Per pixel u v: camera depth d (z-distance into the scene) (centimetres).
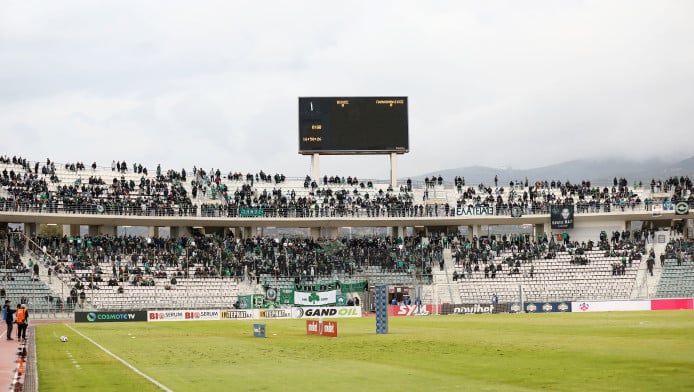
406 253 12731
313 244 12875
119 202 12025
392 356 4222
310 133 13162
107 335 6638
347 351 4597
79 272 10938
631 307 10588
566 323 7400
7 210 10956
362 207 13025
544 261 12444
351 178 13975
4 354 4766
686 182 13538
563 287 12012
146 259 11581
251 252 12388
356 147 13200
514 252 12750
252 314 10175
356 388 2947
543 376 3203
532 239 13450
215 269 11675
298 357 4256
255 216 12575
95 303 10456
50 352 4794
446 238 13162
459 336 5800
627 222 13312
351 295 11569
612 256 12394
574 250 12606
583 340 5156
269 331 7012
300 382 3141
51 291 10394
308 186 13838
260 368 3694
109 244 11738
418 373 3388
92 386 3092
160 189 12769
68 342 5725
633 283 11938
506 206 13162
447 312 10644
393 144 13275
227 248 12362
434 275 12281
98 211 11619
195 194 12925
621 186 13638
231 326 8156
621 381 3002
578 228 13238
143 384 3131
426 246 12900
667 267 12006
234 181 13700
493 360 3903
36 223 11744
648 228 13650
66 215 11375
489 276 12238
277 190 13400
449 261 12625
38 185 11838
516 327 6888
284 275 11944
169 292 11044
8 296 10112
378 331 6294
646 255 12400
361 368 3628
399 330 6762
